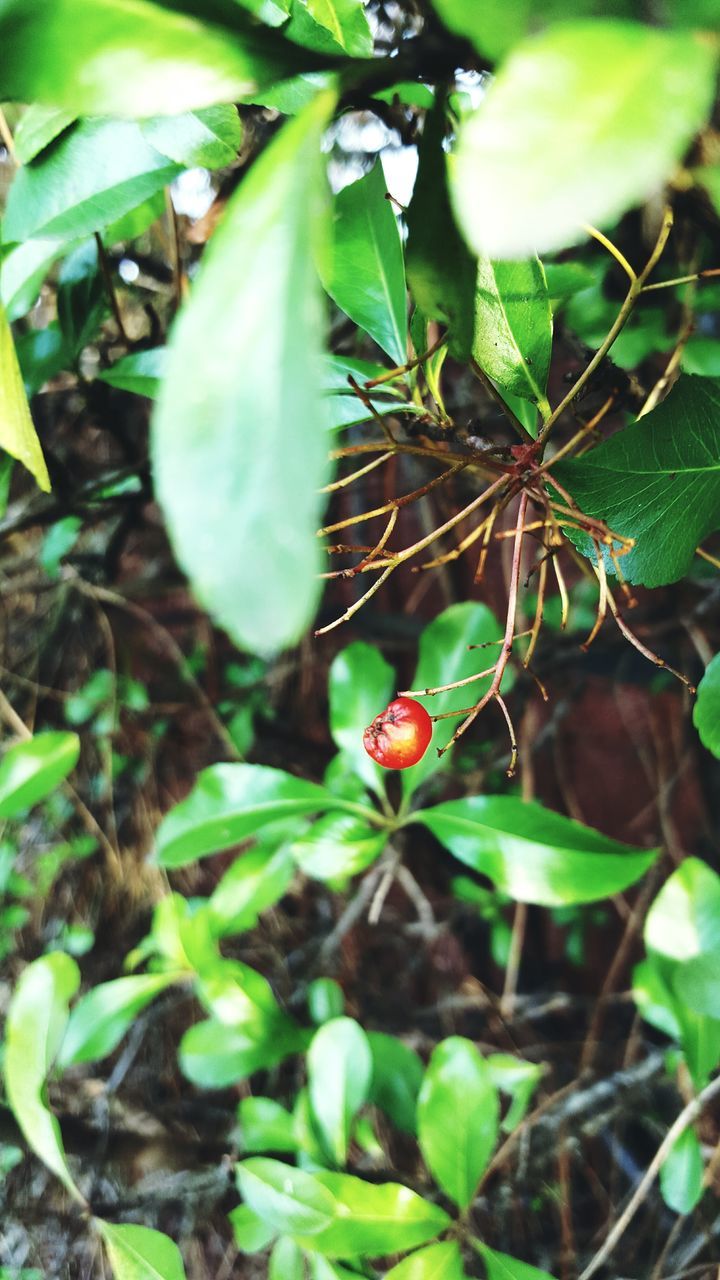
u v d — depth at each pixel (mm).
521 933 346
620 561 113
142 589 349
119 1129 259
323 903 367
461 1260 134
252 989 177
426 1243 143
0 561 335
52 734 174
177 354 52
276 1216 133
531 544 312
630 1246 252
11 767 170
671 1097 277
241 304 52
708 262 168
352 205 125
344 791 173
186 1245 261
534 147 48
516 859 152
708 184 80
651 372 195
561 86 51
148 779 378
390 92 110
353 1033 156
